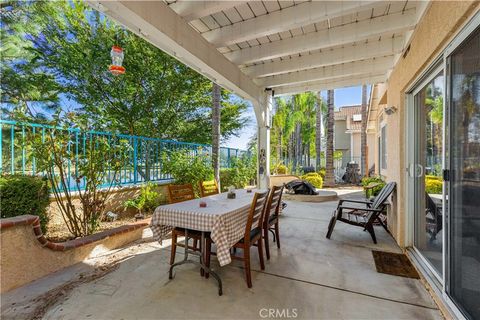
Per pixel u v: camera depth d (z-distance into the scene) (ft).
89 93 26.45
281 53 12.51
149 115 28.25
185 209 8.51
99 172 11.84
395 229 12.29
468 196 5.62
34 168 10.96
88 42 24.77
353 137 52.06
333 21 10.73
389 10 9.57
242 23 10.82
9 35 21.97
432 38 7.28
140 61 27.09
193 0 9.12
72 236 11.32
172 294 7.49
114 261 9.95
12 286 7.75
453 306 6.09
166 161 18.69
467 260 5.69
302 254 10.62
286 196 24.03
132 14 7.65
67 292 7.61
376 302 7.05
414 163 10.78
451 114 6.34
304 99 48.37
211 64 11.84
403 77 10.77
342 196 26.40
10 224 7.64
